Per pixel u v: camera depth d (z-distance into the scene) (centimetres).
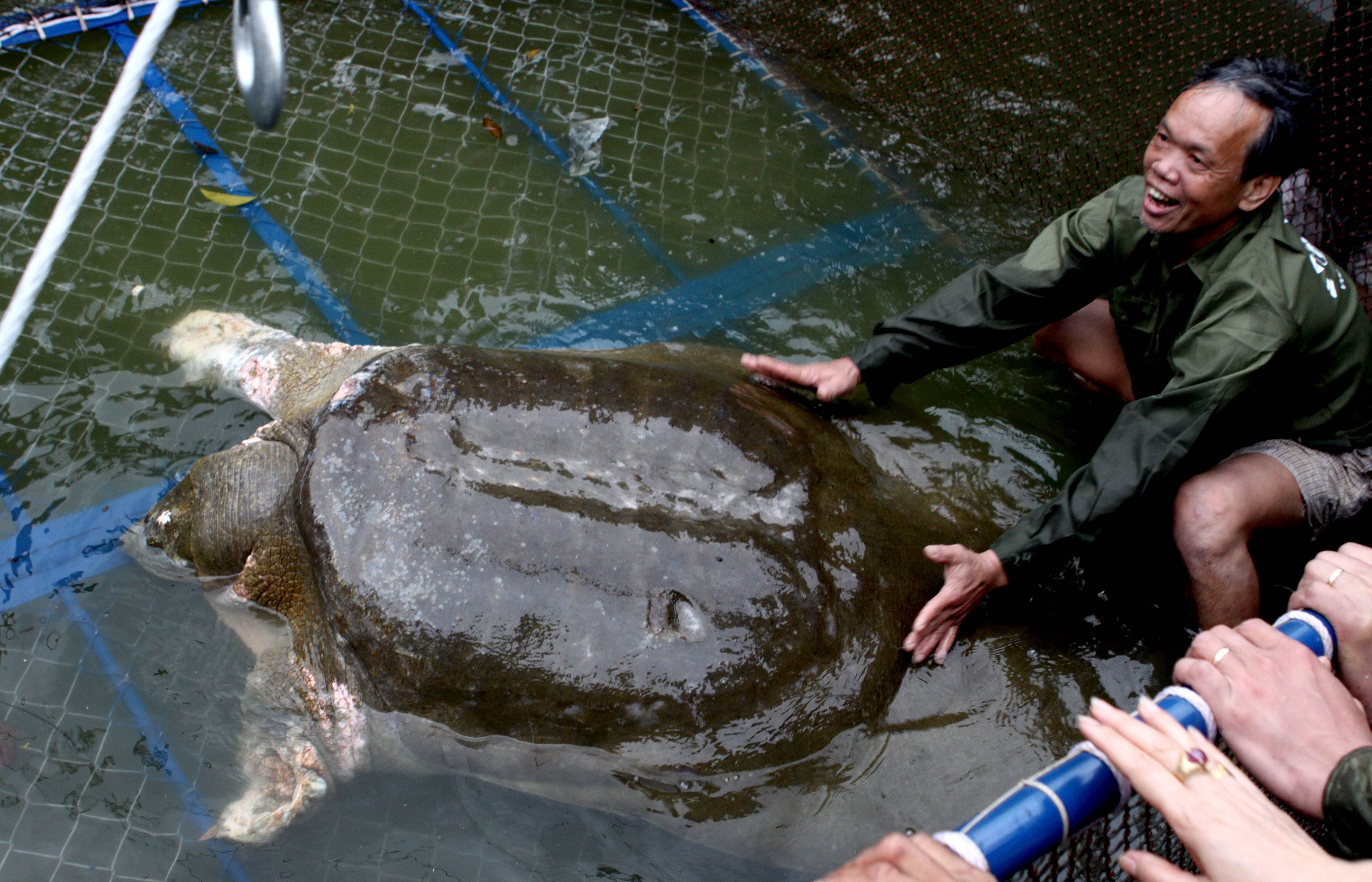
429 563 288
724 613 287
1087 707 304
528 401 316
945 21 600
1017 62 576
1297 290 305
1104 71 566
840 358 432
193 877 283
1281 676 199
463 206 482
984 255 493
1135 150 523
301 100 515
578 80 552
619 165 513
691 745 283
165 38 522
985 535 342
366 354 376
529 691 282
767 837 281
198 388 402
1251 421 339
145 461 377
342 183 482
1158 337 349
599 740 285
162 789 298
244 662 328
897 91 573
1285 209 456
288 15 553
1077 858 218
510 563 288
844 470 338
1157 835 237
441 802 302
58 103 489
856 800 283
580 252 471
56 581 340
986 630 316
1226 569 316
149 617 335
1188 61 552
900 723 294
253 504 322
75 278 427
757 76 572
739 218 498
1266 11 536
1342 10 434
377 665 290
